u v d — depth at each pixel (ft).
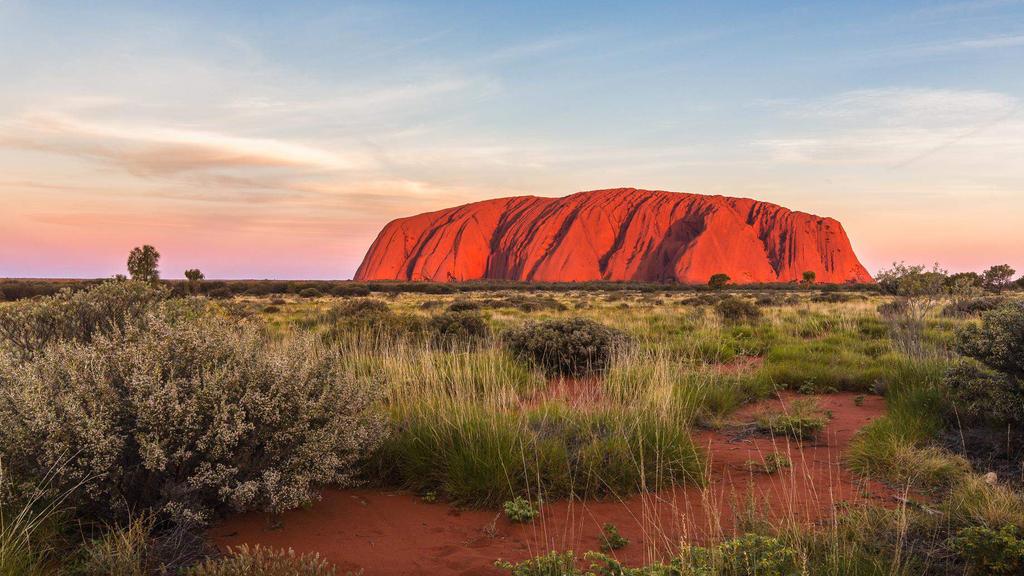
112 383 13.30
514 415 19.53
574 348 34.58
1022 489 14.38
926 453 17.19
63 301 22.13
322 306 111.14
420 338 39.01
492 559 12.23
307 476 13.60
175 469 12.89
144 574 10.66
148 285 24.45
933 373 25.90
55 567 10.82
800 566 10.02
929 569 10.84
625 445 16.98
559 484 15.79
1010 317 18.12
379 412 18.10
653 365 27.84
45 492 11.68
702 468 17.26
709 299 129.90
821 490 15.87
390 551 12.63
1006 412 17.31
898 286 41.04
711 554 10.02
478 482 15.49
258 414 13.20
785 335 49.75
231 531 13.37
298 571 9.96
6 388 12.93
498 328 52.80
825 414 24.56
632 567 11.58
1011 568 9.90
